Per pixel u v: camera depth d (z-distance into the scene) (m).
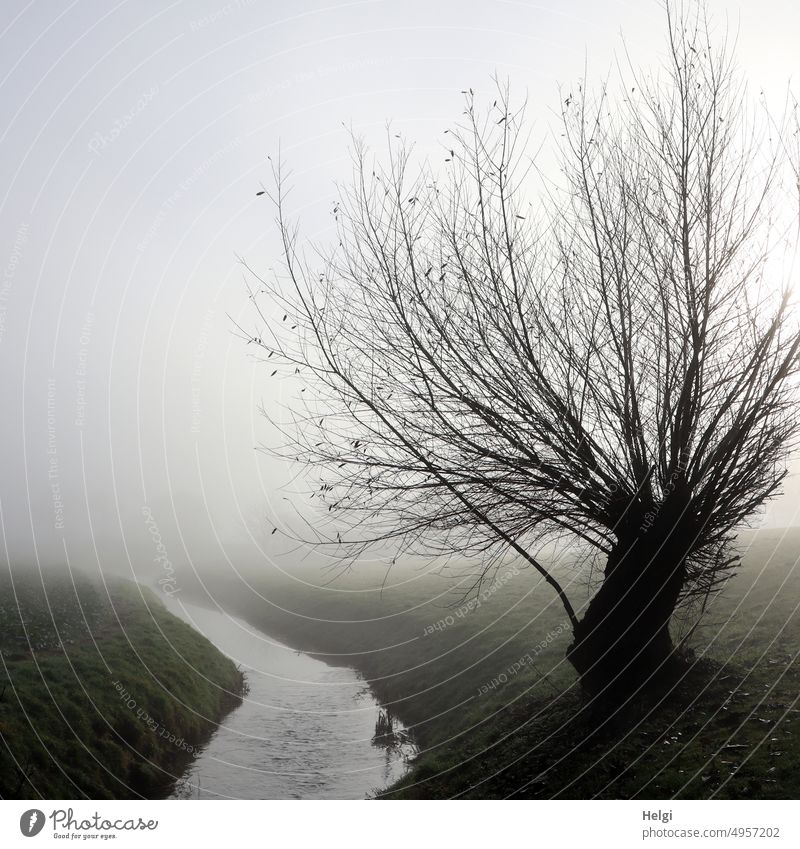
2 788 11.69
